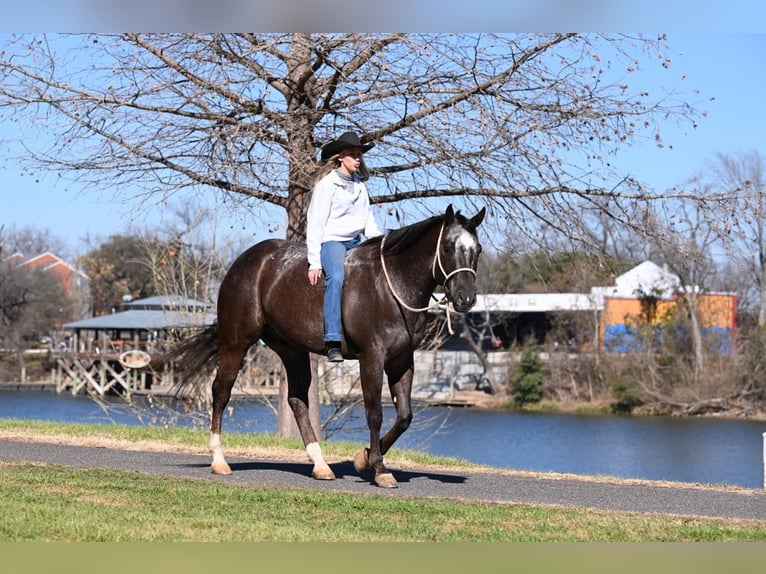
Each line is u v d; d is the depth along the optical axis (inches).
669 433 1572.3
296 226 651.5
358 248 393.4
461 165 613.9
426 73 612.7
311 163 604.7
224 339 424.2
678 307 2053.4
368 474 435.2
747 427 1678.2
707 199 623.2
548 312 2356.1
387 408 1314.0
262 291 410.3
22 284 3056.1
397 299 378.9
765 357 1921.8
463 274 361.4
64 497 352.2
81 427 612.4
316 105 646.5
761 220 633.6
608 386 2016.5
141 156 634.2
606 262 656.4
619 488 417.7
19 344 2856.8
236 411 1087.0
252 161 618.2
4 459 455.5
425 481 424.2
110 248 3142.2
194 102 613.6
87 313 3230.8
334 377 886.4
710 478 1042.1
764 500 392.8
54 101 616.4
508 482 429.1
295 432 689.6
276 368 951.6
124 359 860.6
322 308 390.0
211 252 920.3
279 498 358.0
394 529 311.6
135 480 393.7
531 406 1993.1
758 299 2253.9
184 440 570.9
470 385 2130.9
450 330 375.6
